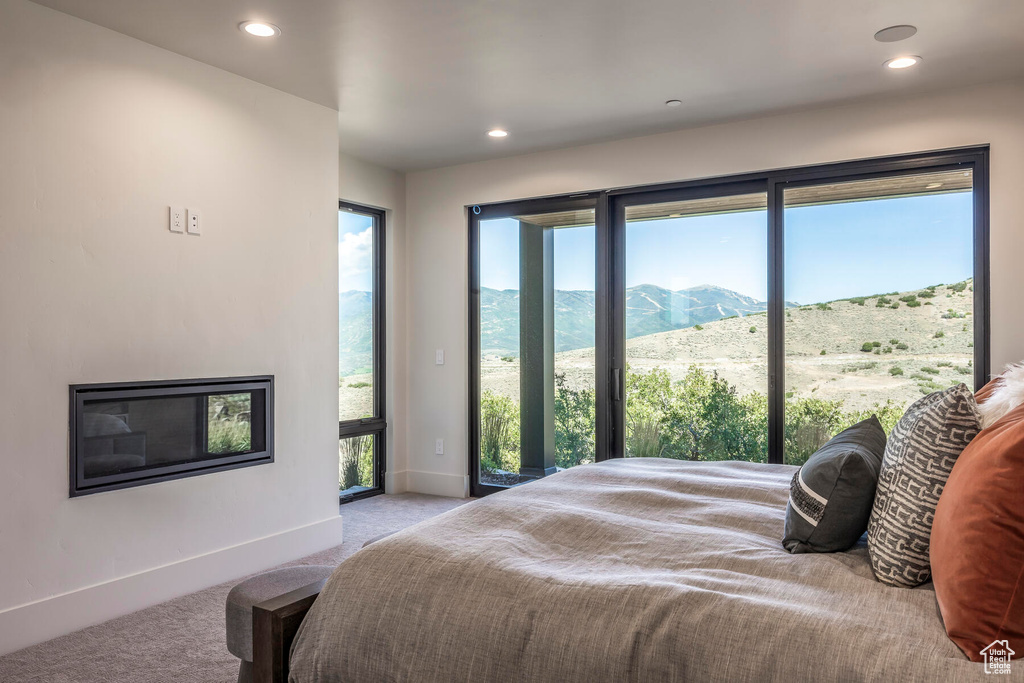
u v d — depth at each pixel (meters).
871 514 1.58
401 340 5.44
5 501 2.57
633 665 1.28
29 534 2.64
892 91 3.71
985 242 3.62
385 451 5.37
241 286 3.47
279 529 3.66
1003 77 3.51
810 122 4.01
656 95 3.77
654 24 2.94
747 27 2.96
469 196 5.18
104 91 2.91
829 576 1.48
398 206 5.41
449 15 2.85
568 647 1.33
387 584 1.54
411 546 1.64
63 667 2.46
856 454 1.64
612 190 4.64
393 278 5.36
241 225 3.48
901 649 1.14
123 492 2.95
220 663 2.50
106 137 2.91
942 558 1.23
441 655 1.41
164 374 3.11
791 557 1.60
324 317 3.94
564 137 4.54
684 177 4.38
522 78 3.54
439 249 5.31
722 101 3.87
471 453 5.24
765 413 4.22
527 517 1.91
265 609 1.60
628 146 4.56
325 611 1.56
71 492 2.76
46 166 2.71
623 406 4.67
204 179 3.30
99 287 2.87
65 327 2.76
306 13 2.81
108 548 2.89
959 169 3.71
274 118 3.66
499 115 4.11
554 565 1.60
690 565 1.59
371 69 3.41
